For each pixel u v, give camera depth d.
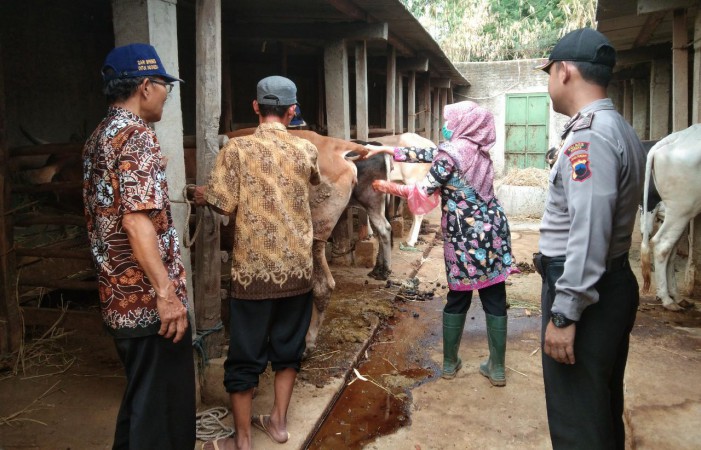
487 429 2.80
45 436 2.57
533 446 2.65
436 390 3.23
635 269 6.02
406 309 4.69
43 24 4.95
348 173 3.45
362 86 6.47
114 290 1.81
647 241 4.61
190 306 2.78
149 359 1.85
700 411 2.83
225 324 3.97
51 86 5.05
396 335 4.10
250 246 2.35
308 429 2.67
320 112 8.36
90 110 5.55
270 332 2.51
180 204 2.74
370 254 5.90
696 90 5.15
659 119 8.96
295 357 2.50
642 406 2.89
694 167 4.42
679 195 4.52
